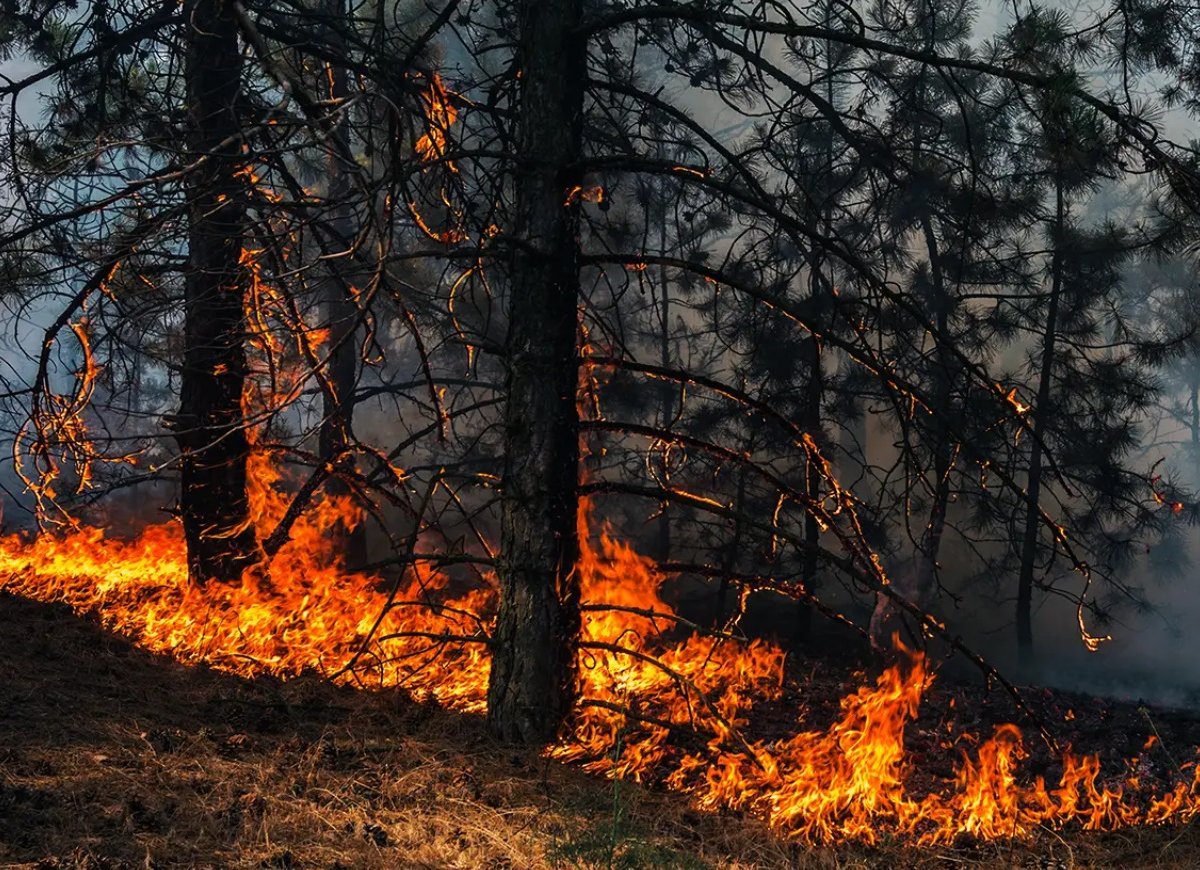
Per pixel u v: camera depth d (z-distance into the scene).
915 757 7.45
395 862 4.53
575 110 7.25
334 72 9.45
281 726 6.55
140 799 4.73
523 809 5.50
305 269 6.08
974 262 12.70
